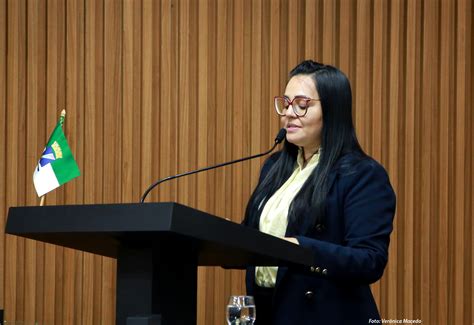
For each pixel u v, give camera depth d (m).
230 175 5.67
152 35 5.71
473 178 5.67
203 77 5.67
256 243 2.34
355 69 5.73
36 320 5.65
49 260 5.66
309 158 3.49
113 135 5.68
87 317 5.63
